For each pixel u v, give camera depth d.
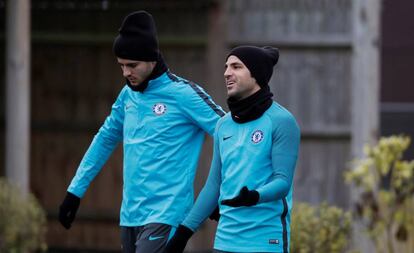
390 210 30.25
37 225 34.91
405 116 40.97
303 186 40.22
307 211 28.75
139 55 20.28
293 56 39.97
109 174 41.81
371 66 34.03
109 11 41.19
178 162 20.62
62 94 41.97
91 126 41.81
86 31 41.38
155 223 20.45
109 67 41.59
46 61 41.97
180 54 40.69
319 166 40.06
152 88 20.69
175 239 18.84
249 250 17.81
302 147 40.22
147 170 20.59
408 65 40.94
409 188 30.12
